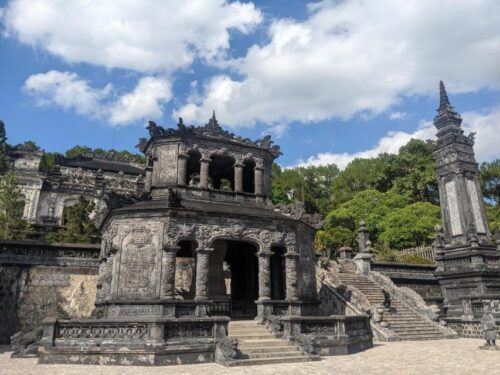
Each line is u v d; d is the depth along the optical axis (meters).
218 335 14.81
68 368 13.01
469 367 13.30
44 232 31.48
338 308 25.42
